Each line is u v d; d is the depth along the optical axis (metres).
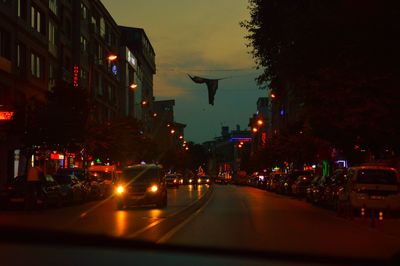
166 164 122.44
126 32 114.25
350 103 27.00
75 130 39.00
